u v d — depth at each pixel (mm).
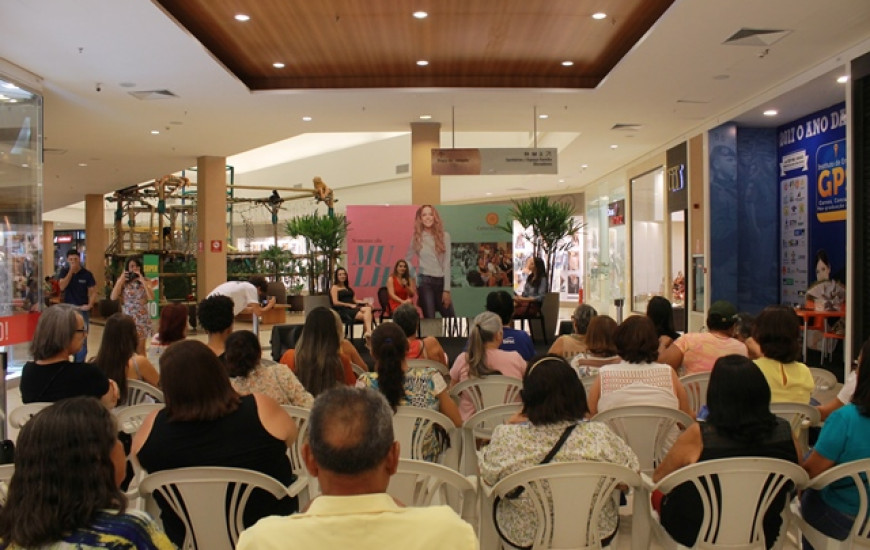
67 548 1363
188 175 26016
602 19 7406
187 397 2264
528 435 2336
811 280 9555
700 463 2219
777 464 2205
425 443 3307
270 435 2320
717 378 2348
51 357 3188
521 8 7074
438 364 4426
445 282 10008
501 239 10047
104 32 6527
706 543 2299
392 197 22500
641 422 3121
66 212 30016
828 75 7695
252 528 1267
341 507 1261
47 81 8156
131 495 2873
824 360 8875
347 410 1318
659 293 13531
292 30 7672
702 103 9664
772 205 10484
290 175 26609
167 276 15422
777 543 2385
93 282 9391
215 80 8250
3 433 4156
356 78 9445
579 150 14008
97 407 1496
